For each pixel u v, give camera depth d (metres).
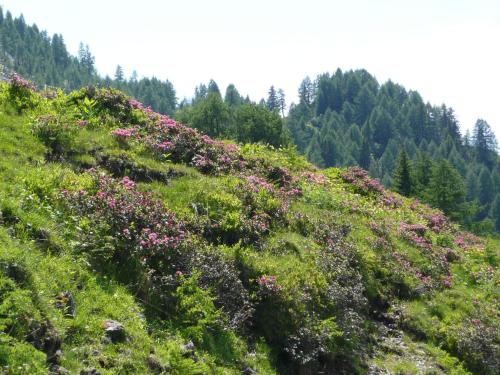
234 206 15.07
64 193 11.84
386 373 12.99
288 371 11.58
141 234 11.54
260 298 12.20
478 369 14.77
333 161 191.00
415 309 16.52
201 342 10.26
